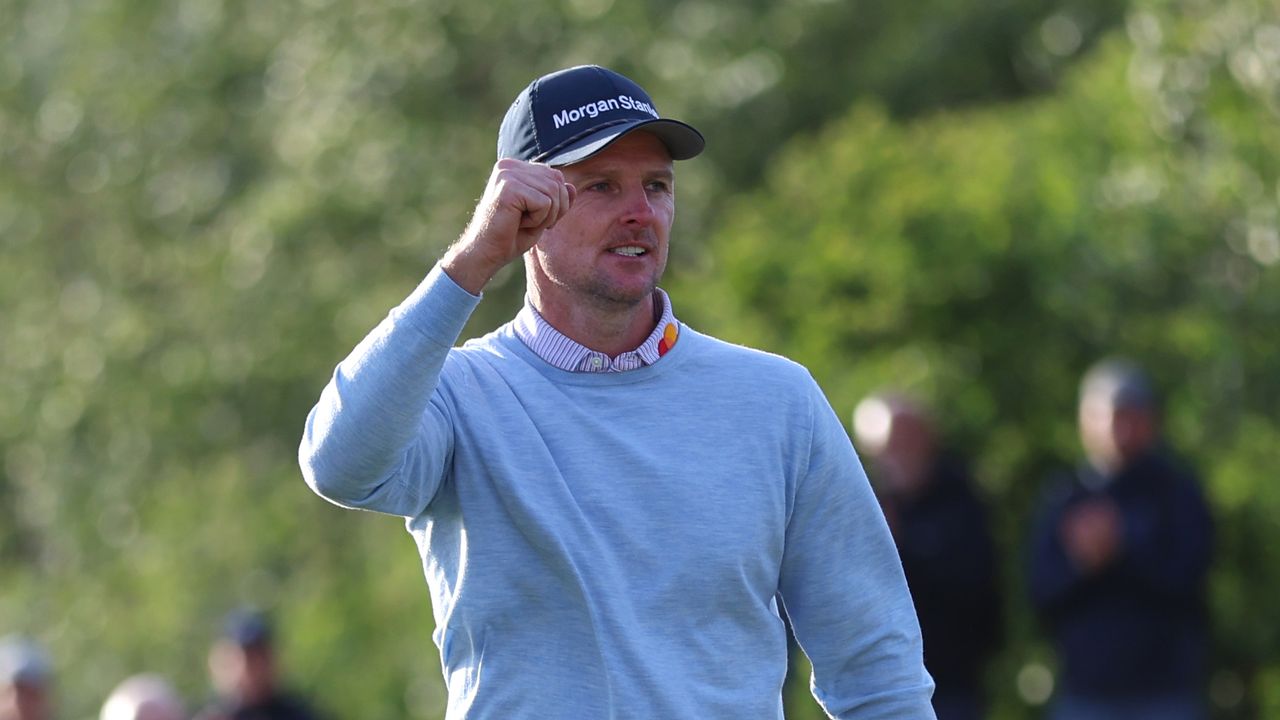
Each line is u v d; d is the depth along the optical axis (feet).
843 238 130.11
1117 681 94.12
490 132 182.19
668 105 182.50
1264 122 134.72
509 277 175.11
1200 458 125.08
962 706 94.38
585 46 181.06
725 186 190.80
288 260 183.73
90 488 190.80
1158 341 129.70
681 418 38.22
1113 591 94.22
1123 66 146.41
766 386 38.96
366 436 35.63
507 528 37.32
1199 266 133.39
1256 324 130.93
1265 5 134.62
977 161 134.82
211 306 186.50
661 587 37.04
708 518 37.45
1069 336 129.70
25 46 218.18
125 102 204.95
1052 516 96.58
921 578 93.86
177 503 178.70
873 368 126.41
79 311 202.08
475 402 38.04
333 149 179.63
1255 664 123.54
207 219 203.41
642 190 38.68
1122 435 94.58
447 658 38.24
